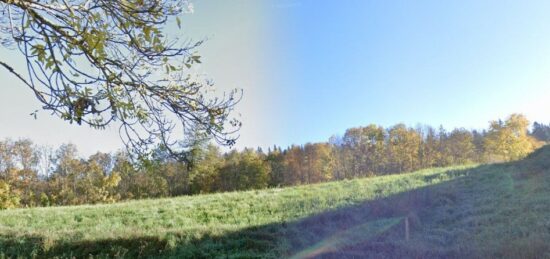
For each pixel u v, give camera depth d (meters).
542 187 15.27
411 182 19.64
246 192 21.12
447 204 14.59
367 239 10.34
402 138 60.28
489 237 9.69
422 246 9.40
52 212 17.06
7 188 32.94
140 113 3.55
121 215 15.70
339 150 60.91
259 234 10.97
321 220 12.54
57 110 3.11
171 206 17.11
